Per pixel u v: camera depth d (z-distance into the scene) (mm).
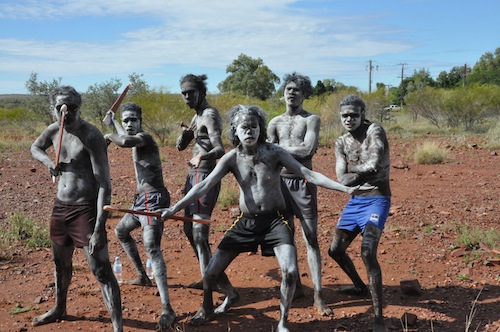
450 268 6297
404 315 4773
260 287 5781
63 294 4816
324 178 4352
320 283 5113
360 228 4980
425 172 13727
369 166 4746
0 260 6637
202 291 5676
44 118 28844
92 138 4281
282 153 4488
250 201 4520
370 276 4508
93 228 4352
